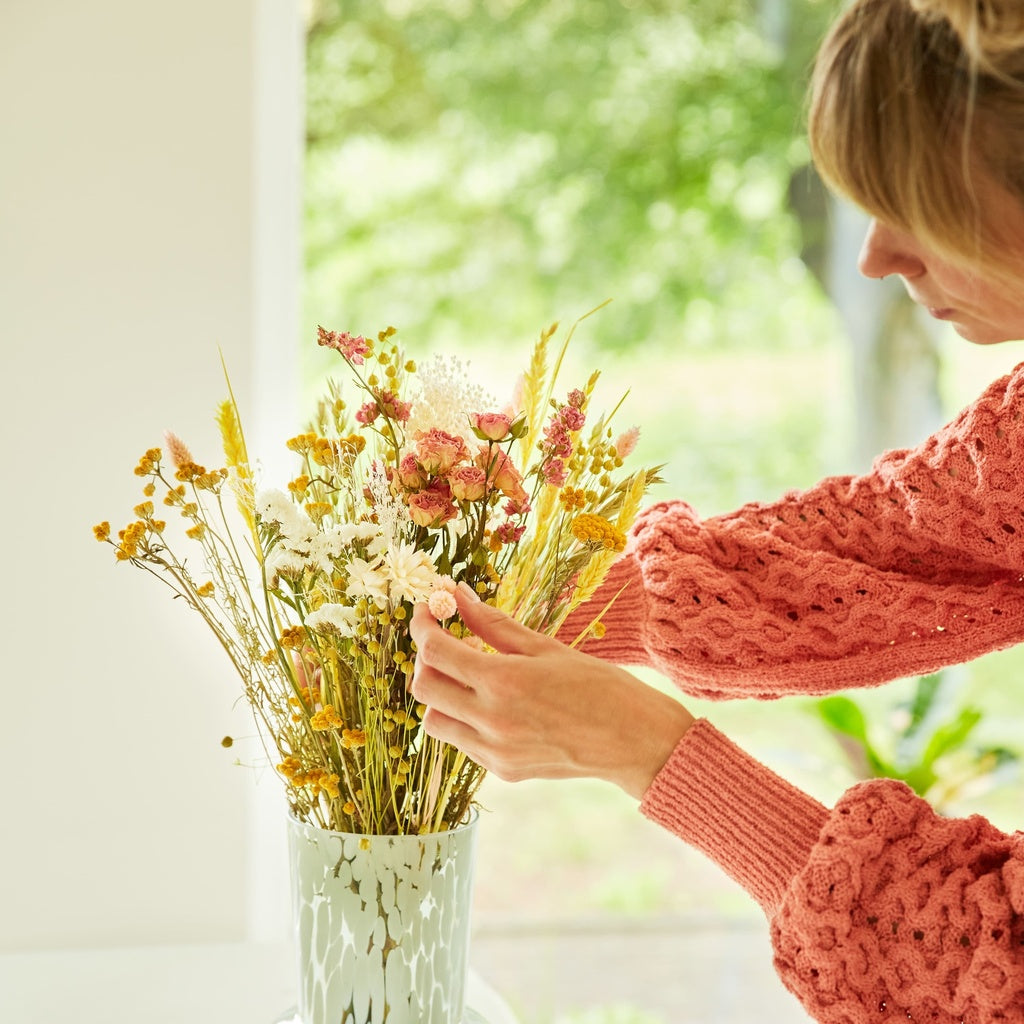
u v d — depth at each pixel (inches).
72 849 58.9
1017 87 25.9
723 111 208.1
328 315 205.8
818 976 30.8
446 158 206.4
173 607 58.3
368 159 205.3
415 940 32.9
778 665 38.8
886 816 31.1
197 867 60.1
